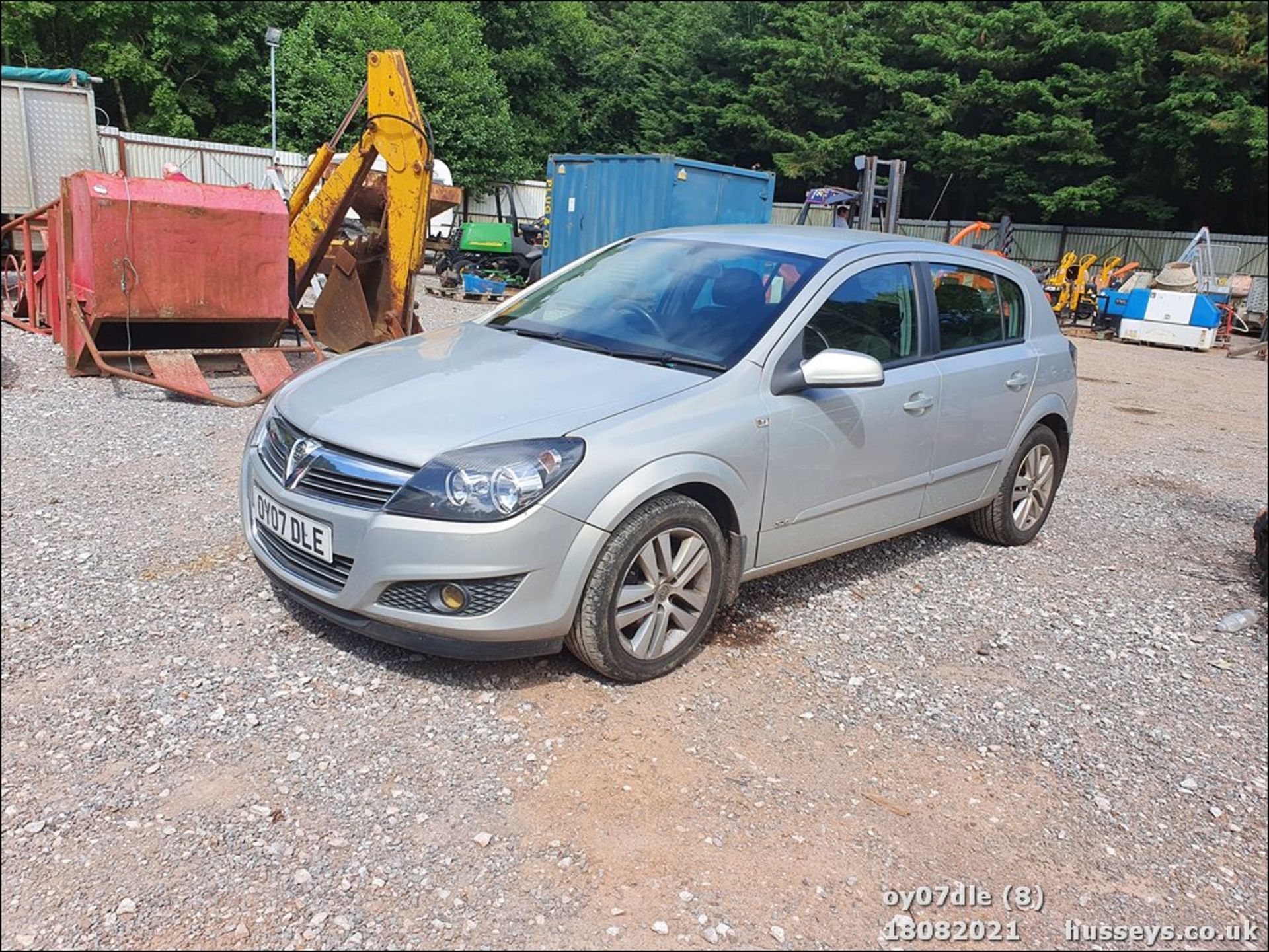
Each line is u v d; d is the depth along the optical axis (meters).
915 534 5.92
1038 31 29.31
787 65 33.59
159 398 7.76
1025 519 5.85
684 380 3.86
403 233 9.05
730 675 3.86
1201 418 11.97
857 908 2.67
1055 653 4.43
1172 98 26.58
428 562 3.25
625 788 3.06
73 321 7.98
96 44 30.38
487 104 32.47
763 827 2.95
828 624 4.46
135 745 3.08
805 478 4.14
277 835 2.73
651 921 2.53
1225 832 3.22
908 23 32.62
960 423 4.99
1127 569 5.70
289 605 4.09
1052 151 29.59
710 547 3.79
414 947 2.38
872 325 4.55
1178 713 3.99
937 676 4.07
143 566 4.42
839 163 33.62
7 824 2.70
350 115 9.32
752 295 4.31
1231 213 31.11
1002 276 5.54
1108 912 2.78
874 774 3.30
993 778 3.37
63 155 17.72
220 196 8.20
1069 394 5.89
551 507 3.31
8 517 4.95
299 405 3.78
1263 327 22.80
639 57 40.66
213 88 34.09
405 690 3.50
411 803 2.90
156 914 2.43
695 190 15.52
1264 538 5.57
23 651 3.60
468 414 3.52
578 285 4.84
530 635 3.39
